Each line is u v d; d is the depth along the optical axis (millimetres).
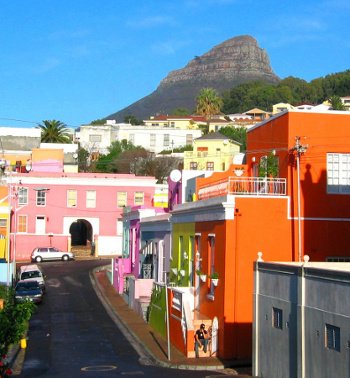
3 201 54750
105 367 23031
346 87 195500
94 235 62188
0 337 18875
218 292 24719
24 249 60594
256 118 150750
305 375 16969
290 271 18078
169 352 24141
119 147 109250
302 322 17156
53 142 96375
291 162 26266
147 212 41375
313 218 25938
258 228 24812
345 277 15148
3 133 78750
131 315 35000
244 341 23984
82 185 61969
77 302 39500
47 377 21219
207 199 26359
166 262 33969
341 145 26781
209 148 91250
